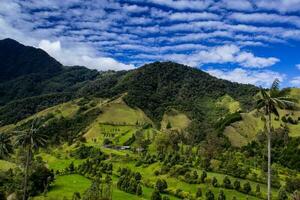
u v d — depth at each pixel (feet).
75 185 541.75
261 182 520.42
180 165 581.94
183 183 516.32
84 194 434.30
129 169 592.60
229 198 460.96
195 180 510.99
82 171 618.44
